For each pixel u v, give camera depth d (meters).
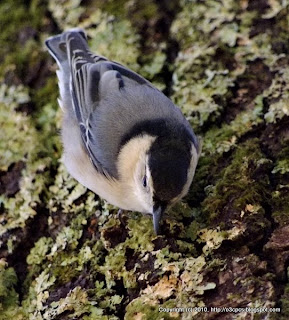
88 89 10.77
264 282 8.81
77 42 11.96
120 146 9.84
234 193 9.95
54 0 13.67
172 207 10.05
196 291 8.92
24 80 12.74
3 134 11.96
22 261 10.48
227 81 11.63
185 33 12.58
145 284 9.33
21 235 10.66
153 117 9.81
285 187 9.91
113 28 12.98
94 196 10.79
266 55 11.84
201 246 9.59
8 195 11.11
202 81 11.77
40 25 13.48
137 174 9.56
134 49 12.58
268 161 10.28
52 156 11.60
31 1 13.83
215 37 12.33
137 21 12.98
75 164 10.61
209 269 9.09
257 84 11.55
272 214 9.66
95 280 9.66
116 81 10.55
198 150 9.98
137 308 9.00
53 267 10.02
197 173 10.59
